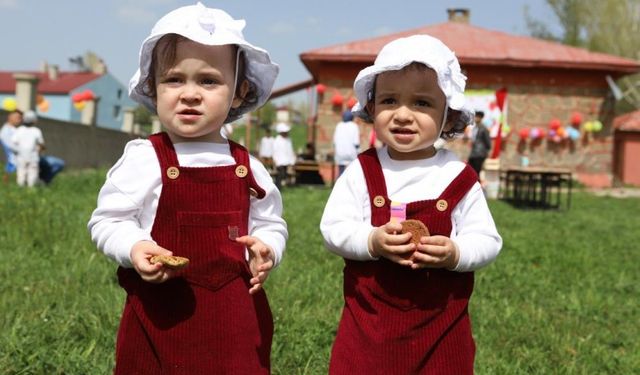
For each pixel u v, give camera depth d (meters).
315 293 5.07
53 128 21.70
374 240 2.36
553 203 16.59
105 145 26.17
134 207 2.27
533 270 6.88
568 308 5.46
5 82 48.19
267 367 2.40
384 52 2.50
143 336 2.28
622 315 5.41
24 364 3.42
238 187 2.32
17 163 12.91
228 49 2.31
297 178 18.59
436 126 2.47
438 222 2.43
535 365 3.97
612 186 22.39
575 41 46.81
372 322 2.43
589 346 4.42
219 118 2.31
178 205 2.25
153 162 2.28
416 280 2.42
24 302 4.53
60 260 5.87
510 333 4.54
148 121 45.03
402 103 2.46
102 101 49.56
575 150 22.00
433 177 2.50
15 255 5.97
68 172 20.41
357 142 14.91
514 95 21.83
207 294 2.25
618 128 29.12
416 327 2.40
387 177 2.52
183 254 2.24
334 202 2.56
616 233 10.94
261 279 2.27
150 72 2.37
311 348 3.87
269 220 2.44
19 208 8.52
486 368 3.77
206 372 2.24
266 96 2.58
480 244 2.43
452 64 2.52
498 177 17.11
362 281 2.47
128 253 2.18
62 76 50.31
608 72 21.80
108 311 4.25
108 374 3.40
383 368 2.39
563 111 21.92
